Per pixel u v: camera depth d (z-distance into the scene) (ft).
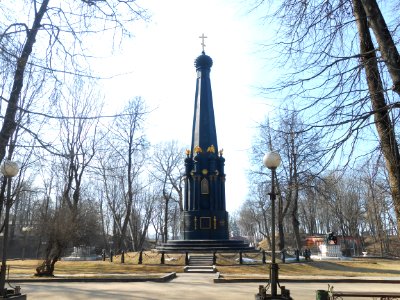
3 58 24.64
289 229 253.85
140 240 196.95
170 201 199.31
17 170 38.99
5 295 35.58
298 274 83.35
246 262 94.27
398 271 95.09
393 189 23.11
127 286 56.95
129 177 142.51
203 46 128.77
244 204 313.94
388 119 22.16
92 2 27.35
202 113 122.52
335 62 24.21
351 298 47.85
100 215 181.16
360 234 213.05
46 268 71.15
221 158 118.93
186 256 91.81
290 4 25.91
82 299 43.88
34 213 140.67
